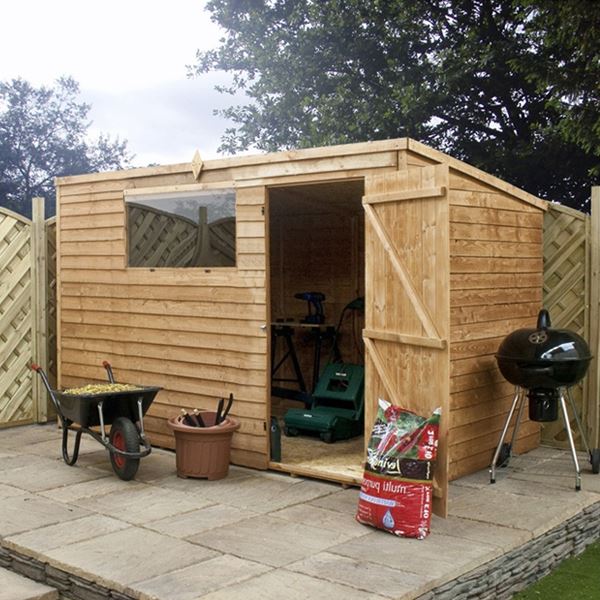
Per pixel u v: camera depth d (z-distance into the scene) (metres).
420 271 4.36
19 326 6.97
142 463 5.60
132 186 6.19
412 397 4.45
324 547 3.80
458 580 3.53
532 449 6.12
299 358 8.12
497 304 5.54
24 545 3.81
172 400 5.97
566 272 6.08
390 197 4.58
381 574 3.43
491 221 5.45
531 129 12.66
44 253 7.14
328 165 5.02
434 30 13.59
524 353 4.95
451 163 5.00
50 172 31.47
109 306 6.39
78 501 4.62
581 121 9.80
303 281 8.02
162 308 5.99
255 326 5.41
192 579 3.36
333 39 13.66
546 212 6.15
